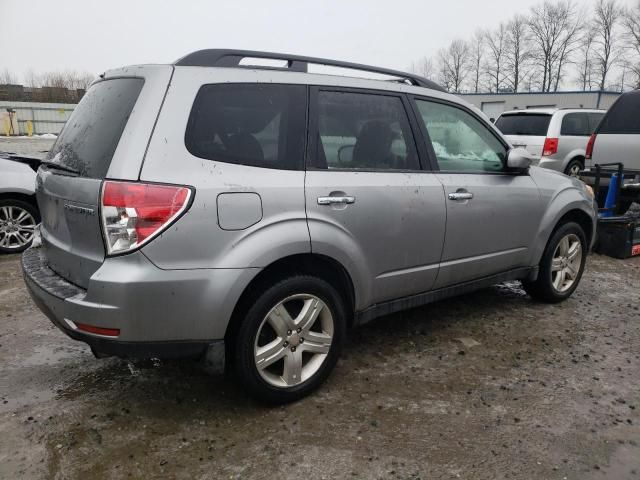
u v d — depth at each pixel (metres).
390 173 3.30
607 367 3.53
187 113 2.59
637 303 4.81
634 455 2.61
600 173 6.81
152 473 2.42
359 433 2.74
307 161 2.95
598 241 6.56
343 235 3.00
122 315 2.41
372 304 3.33
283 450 2.59
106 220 2.41
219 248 2.57
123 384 3.21
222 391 3.13
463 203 3.64
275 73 2.95
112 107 2.72
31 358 3.54
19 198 6.21
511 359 3.61
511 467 2.50
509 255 4.12
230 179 2.63
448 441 2.69
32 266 3.06
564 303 4.76
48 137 34.47
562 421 2.89
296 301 2.97
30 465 2.46
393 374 3.37
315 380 3.06
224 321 2.62
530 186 4.18
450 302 4.74
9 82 55.50
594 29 55.53
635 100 7.11
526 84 60.03
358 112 3.24
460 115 3.85
